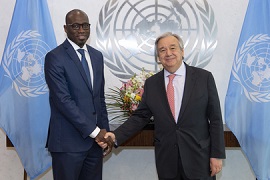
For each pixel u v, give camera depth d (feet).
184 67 7.13
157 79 7.21
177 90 6.98
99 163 7.66
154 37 9.94
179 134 6.72
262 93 9.05
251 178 10.28
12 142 9.29
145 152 10.30
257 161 9.03
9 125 9.28
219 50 9.89
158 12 9.93
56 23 9.93
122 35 9.96
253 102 9.10
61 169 7.16
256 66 9.12
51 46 9.39
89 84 7.18
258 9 9.19
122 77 10.00
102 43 9.96
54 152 7.18
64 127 7.13
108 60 9.98
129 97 8.66
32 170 9.43
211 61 9.91
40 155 9.45
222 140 6.77
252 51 9.16
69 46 7.20
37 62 9.36
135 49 9.98
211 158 6.80
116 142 7.45
